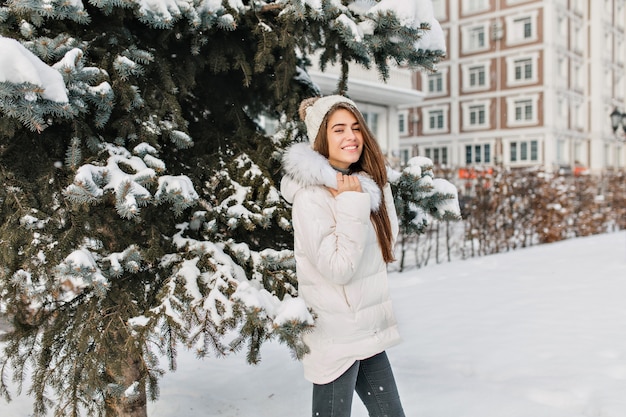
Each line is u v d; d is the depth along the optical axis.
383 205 2.08
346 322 1.87
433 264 8.70
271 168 2.70
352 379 1.91
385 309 1.97
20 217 2.11
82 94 2.01
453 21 33.91
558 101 31.36
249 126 3.07
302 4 2.32
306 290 1.91
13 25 2.07
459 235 10.37
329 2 2.32
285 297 2.09
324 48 2.64
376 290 1.94
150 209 2.30
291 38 2.45
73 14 2.00
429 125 35.38
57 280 2.09
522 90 31.50
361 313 1.89
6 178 2.19
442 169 11.98
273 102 3.04
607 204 15.21
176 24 2.36
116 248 2.28
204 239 2.41
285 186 1.97
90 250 2.22
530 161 31.34
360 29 2.37
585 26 34.66
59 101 1.82
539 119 30.91
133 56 2.29
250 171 2.58
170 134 2.41
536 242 12.29
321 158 1.92
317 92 3.05
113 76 2.20
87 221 2.13
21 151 2.29
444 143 34.75
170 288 2.13
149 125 2.35
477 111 33.44
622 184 16.08
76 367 2.20
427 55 2.63
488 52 32.66
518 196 11.21
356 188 1.87
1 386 2.49
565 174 13.77
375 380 2.03
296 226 1.89
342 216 1.78
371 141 2.09
